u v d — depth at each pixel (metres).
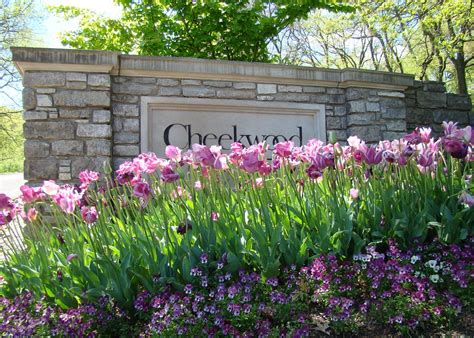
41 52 5.36
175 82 5.92
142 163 3.00
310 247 2.70
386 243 2.83
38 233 3.25
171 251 2.75
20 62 5.32
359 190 3.11
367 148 2.78
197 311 2.30
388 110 6.77
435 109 7.77
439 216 2.93
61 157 5.41
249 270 2.66
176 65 5.84
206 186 3.04
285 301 2.32
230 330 2.16
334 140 2.98
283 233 2.89
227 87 6.11
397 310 2.25
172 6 8.26
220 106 6.08
